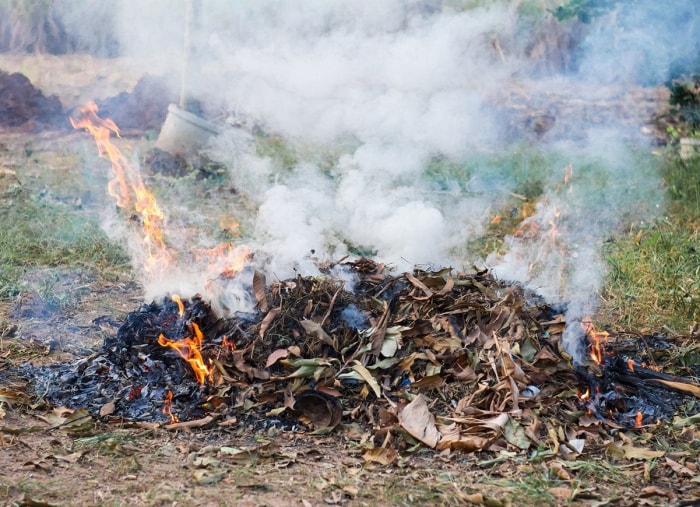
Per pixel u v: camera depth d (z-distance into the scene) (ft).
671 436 14.96
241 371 15.70
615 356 17.70
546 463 13.75
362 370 15.53
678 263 23.94
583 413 15.17
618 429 15.03
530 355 15.89
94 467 13.32
